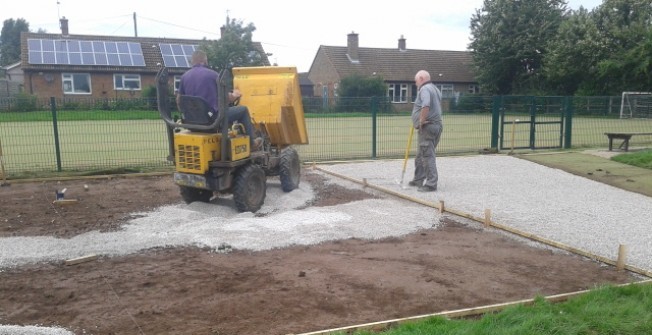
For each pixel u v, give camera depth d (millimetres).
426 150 9492
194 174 7453
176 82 40688
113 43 41031
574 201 8945
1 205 8328
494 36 41750
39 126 14922
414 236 6805
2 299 4777
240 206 7719
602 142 17188
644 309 4508
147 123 15938
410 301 4773
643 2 34969
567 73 36094
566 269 5676
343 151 14867
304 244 6367
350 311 4551
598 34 34781
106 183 10305
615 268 5719
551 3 42156
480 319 4348
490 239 6723
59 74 38156
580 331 4121
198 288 5008
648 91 32219
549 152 14953
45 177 10633
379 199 8883
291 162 9133
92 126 15625
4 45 70250
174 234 6559
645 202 8930
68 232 6781
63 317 4418
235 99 7949
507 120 16266
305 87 53406
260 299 4762
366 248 6277
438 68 47719
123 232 6688
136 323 4297
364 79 38844
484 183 10461
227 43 36594
